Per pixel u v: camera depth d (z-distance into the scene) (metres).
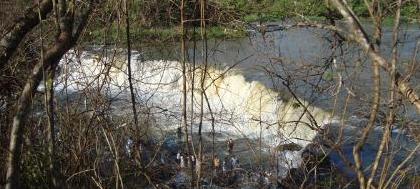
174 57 6.38
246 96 13.83
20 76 5.43
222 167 7.56
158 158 6.98
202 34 4.77
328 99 5.45
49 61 3.62
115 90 7.61
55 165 4.50
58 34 3.82
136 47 6.33
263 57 7.01
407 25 3.66
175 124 8.38
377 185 4.08
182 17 4.74
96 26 5.64
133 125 6.20
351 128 4.83
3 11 5.84
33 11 4.31
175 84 9.22
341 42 4.11
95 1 5.05
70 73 7.14
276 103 9.46
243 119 11.16
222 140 9.76
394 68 3.36
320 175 6.29
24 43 5.45
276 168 6.86
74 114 6.00
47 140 5.46
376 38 3.37
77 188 5.70
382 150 3.86
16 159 3.33
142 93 9.30
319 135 5.05
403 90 3.52
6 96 5.31
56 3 4.13
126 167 5.80
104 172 5.92
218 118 9.66
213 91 14.63
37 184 5.02
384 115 4.07
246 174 7.05
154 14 5.77
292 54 11.15
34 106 5.64
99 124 5.91
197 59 8.02
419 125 4.19
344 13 3.33
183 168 6.44
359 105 4.56
